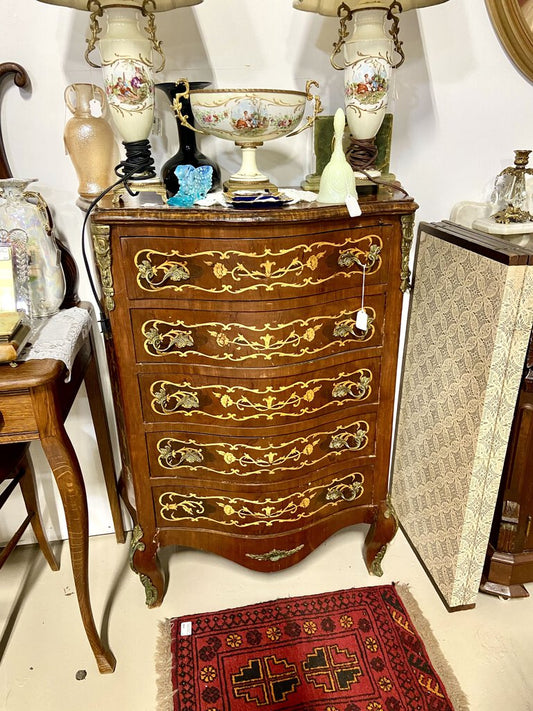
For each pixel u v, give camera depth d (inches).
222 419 47.6
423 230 58.4
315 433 50.1
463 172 60.3
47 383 38.6
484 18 54.1
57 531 67.2
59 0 42.1
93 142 47.1
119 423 55.4
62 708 47.8
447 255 53.4
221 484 50.5
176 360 45.8
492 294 46.1
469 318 50.1
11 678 50.6
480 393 48.8
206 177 43.8
